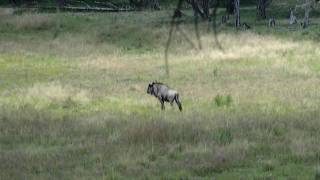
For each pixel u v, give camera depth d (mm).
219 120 62875
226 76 106312
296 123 60062
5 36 168000
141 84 99625
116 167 45625
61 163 47031
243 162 46281
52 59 135500
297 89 88812
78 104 80938
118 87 96188
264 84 95188
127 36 163375
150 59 134500
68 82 102938
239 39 150125
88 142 54438
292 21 183750
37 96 87062
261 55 131250
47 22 178000
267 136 54906
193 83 99250
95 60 133500
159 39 157625
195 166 44969
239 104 77625
